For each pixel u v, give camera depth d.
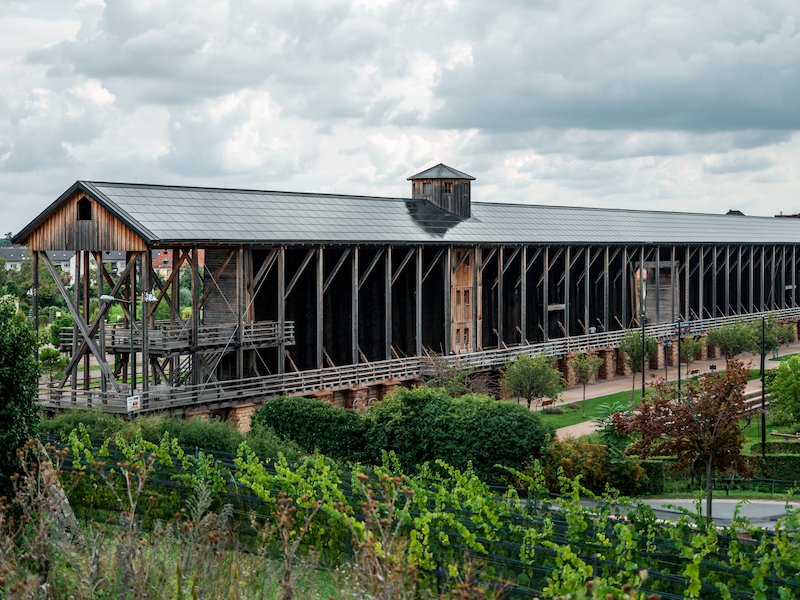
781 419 63.81
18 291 134.25
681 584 24.33
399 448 47.00
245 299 60.22
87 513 27.73
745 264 116.88
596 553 25.53
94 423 41.06
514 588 22.52
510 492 30.84
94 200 53.66
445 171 79.25
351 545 23.53
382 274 72.88
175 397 52.75
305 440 48.69
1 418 26.80
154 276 58.81
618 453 48.53
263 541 21.97
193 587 16.30
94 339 55.56
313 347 67.50
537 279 87.88
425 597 22.09
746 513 45.25
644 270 102.19
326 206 68.56
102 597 16.58
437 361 69.25
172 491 28.00
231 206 60.91
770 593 24.25
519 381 70.00
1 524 17.77
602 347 87.75
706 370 93.75
